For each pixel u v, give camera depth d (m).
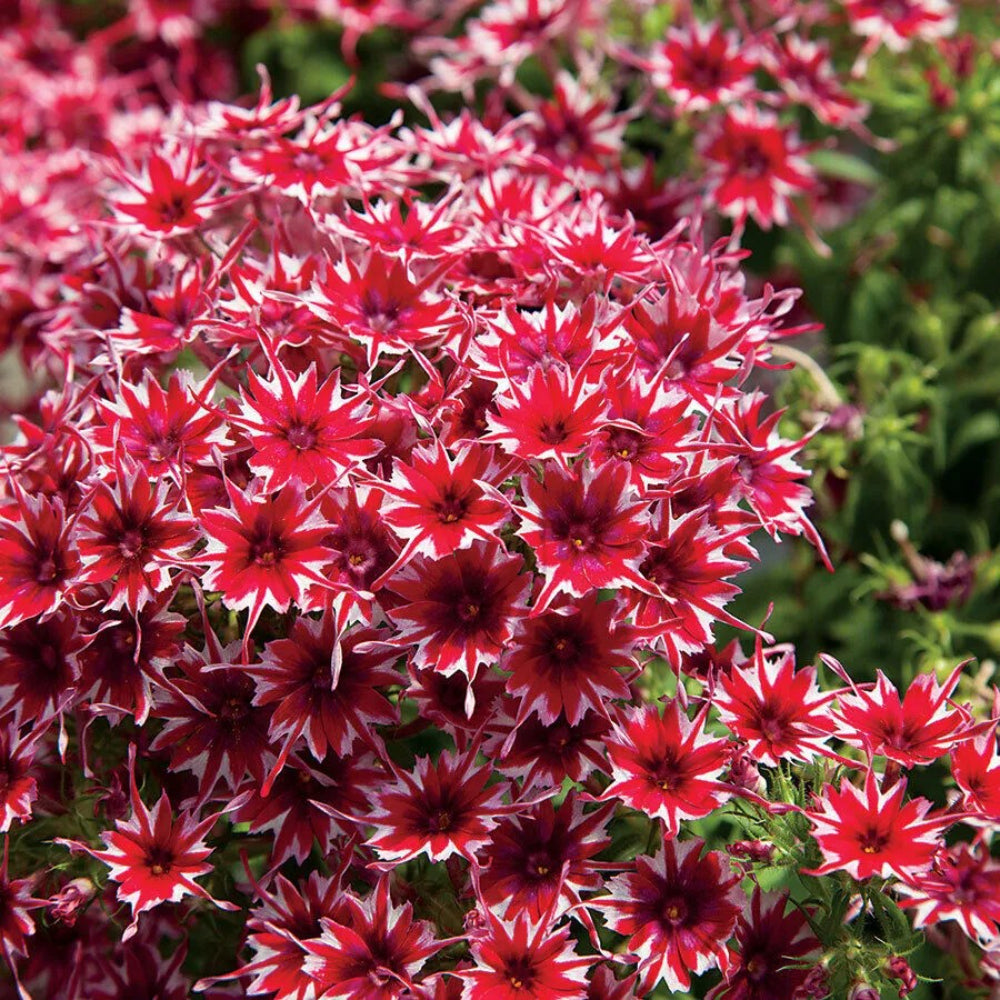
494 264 0.65
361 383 0.61
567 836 0.61
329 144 0.67
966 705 0.63
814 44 0.76
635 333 0.63
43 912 0.63
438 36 0.86
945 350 0.80
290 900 0.61
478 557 0.60
